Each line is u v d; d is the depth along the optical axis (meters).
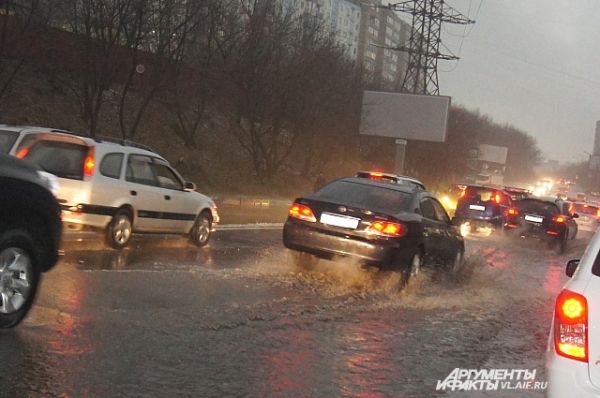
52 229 7.04
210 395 5.59
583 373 4.50
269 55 34.00
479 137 84.69
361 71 46.31
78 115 29.56
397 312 9.59
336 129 40.69
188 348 6.77
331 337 7.79
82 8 25.19
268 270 11.62
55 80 30.09
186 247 13.57
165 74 30.56
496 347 8.25
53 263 7.18
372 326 8.57
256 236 16.84
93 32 26.75
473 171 77.19
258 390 5.82
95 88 26.36
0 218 6.46
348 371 6.62
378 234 10.85
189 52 32.16
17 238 6.60
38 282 6.96
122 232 11.90
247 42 33.28
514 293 12.35
